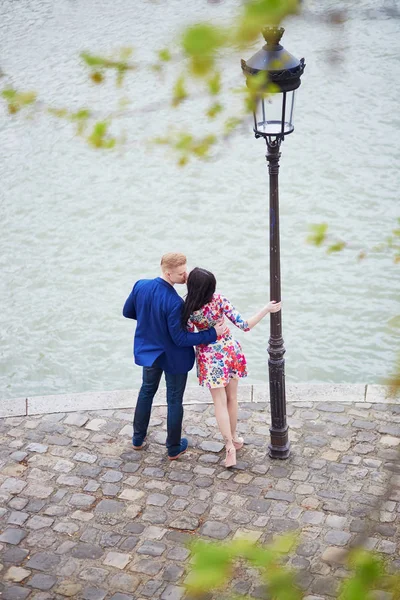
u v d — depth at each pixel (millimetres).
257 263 12648
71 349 10945
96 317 11602
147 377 6828
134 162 16328
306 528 6121
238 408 7688
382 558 5734
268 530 6141
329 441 7148
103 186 15578
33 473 6906
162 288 6461
